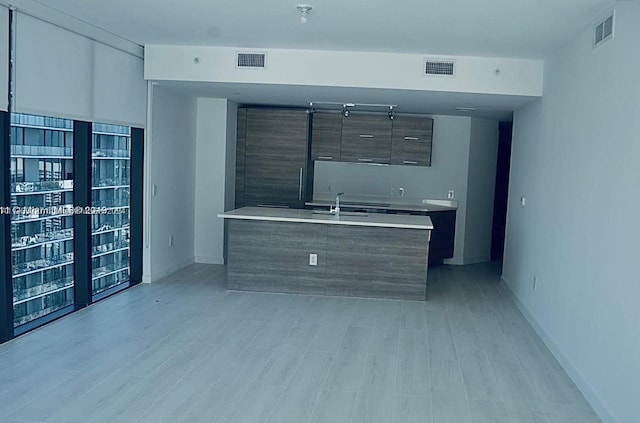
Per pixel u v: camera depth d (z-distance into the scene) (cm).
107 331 479
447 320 551
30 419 319
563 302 444
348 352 449
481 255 907
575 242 421
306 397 362
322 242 627
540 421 339
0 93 402
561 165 476
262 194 816
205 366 409
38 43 441
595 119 390
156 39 561
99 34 520
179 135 718
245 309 563
